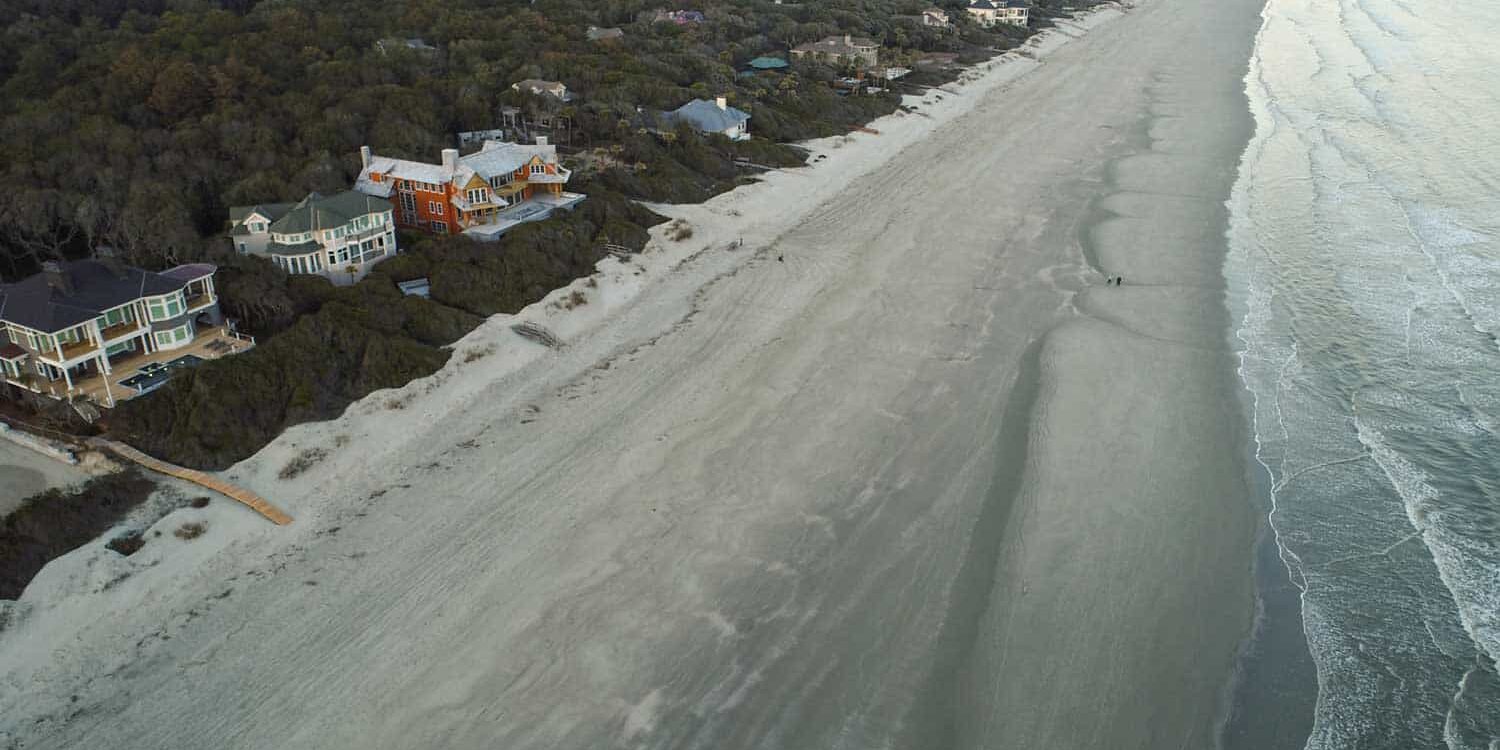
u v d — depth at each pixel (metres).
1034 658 33.06
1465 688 31.56
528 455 44.56
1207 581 36.78
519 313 56.00
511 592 35.91
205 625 33.91
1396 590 36.06
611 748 29.50
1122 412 48.16
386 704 30.91
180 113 71.12
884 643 33.72
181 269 49.16
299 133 69.94
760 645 33.59
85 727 29.77
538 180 69.38
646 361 53.56
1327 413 48.00
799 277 64.69
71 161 60.94
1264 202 79.19
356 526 39.34
